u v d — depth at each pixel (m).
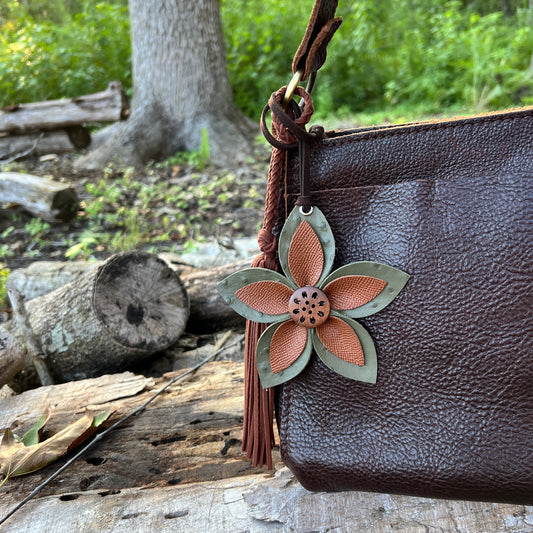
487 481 0.31
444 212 0.31
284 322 0.33
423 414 0.32
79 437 0.42
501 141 0.31
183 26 1.73
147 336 0.59
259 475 0.39
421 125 0.32
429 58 2.64
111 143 1.71
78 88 2.40
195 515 0.36
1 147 1.69
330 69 2.69
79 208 1.25
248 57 2.48
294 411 0.33
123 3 3.03
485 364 0.31
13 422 0.46
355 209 0.32
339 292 0.32
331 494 0.37
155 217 1.23
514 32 2.68
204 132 1.61
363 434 0.32
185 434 0.43
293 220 0.32
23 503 0.37
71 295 0.59
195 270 0.78
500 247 0.30
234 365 0.54
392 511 0.36
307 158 0.32
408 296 0.32
